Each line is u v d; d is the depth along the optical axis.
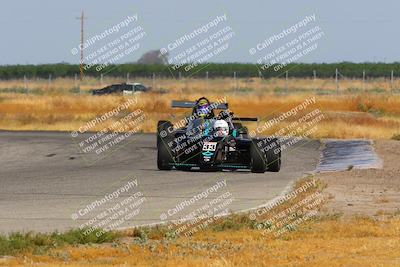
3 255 48.69
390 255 47.97
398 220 60.41
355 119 176.75
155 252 49.47
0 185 84.62
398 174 90.50
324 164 107.31
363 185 81.81
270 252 49.06
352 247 50.50
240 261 46.41
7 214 64.81
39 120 181.50
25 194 77.38
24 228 58.31
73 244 52.25
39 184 85.50
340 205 69.06
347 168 99.50
